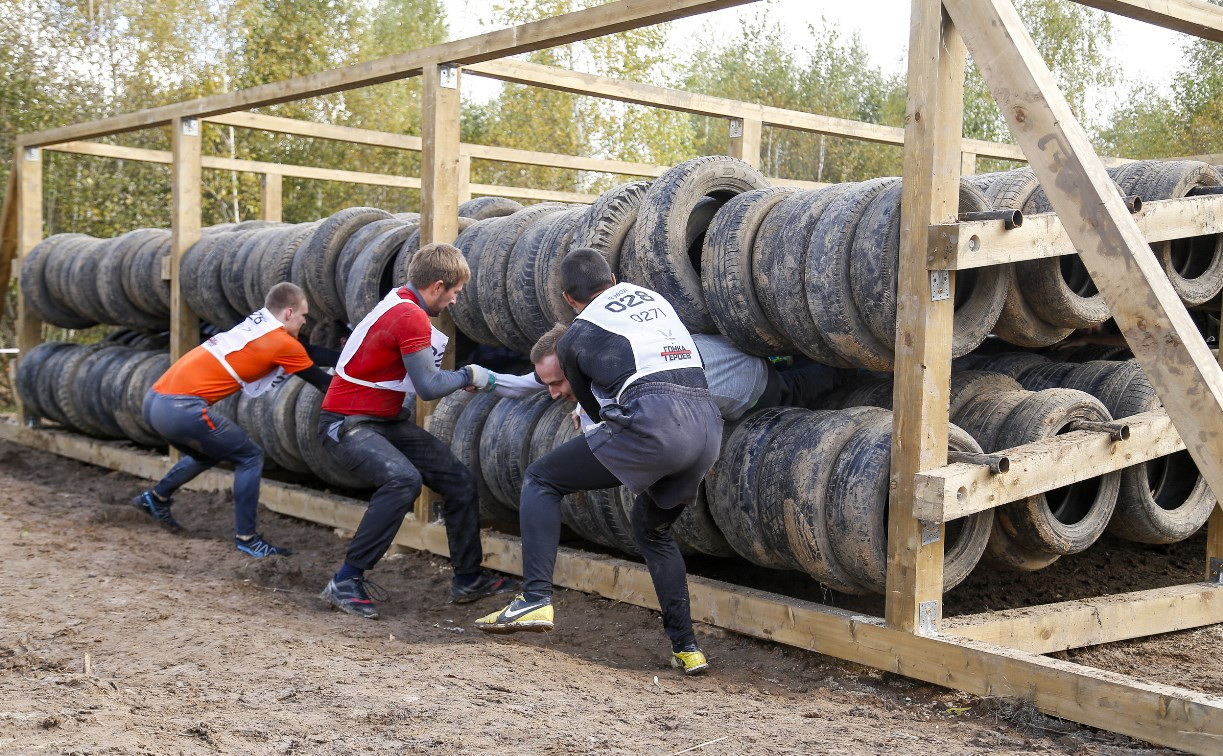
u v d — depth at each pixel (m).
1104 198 3.76
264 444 7.96
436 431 6.47
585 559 5.83
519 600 4.59
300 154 22.72
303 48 23.39
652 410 4.16
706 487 5.12
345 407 5.57
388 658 4.47
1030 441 4.93
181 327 8.99
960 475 4.26
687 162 5.37
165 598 5.37
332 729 3.48
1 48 18.31
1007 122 4.00
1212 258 5.64
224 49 22.39
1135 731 3.71
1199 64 23.52
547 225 6.04
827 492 4.62
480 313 6.35
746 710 4.03
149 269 9.39
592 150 23.77
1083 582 6.30
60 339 17.31
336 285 7.33
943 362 4.36
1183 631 5.44
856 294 4.57
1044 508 5.00
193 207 9.05
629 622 5.35
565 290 4.56
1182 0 4.73
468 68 6.80
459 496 5.70
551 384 4.92
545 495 4.62
